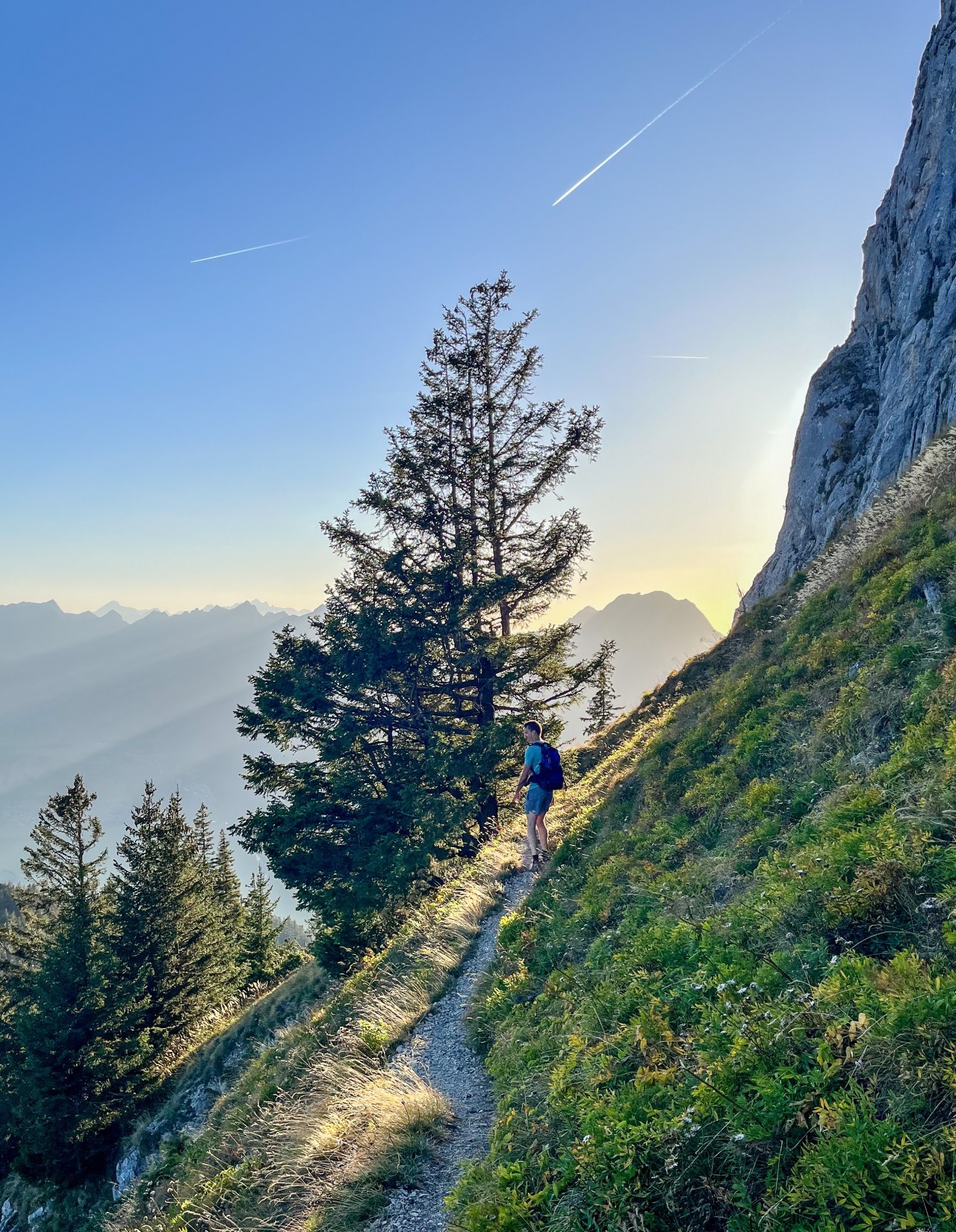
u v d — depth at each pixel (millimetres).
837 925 5164
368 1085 8438
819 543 25203
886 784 6426
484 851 18797
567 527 26234
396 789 26234
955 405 18672
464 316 26766
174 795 44312
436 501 25625
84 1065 32844
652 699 24938
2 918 69500
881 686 8305
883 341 26703
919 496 13562
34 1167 32094
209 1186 9617
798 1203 3422
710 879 7719
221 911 52469
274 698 27703
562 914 10227
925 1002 3732
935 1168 3023
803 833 6805
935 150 25297
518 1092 6598
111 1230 15086
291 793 28000
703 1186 3996
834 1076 3875
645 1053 5340
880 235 28375
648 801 11422
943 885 4785
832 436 26750
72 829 39812
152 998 39812
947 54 25609
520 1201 4844
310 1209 6750
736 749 10102
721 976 5574
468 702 27109
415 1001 10930
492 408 26484
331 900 25188
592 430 26016
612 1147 4500
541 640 26016
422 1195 6117
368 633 24219
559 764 13562
